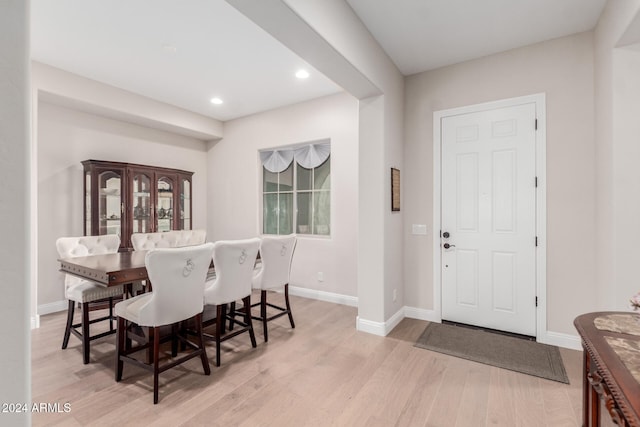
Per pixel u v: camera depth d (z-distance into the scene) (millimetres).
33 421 1811
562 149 2740
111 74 3523
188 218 5031
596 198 2576
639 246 2111
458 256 3232
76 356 2609
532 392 2098
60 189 3783
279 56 3133
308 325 3320
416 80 3449
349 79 2674
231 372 2369
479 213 3117
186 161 5203
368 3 2330
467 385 2186
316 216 4457
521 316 2936
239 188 5105
